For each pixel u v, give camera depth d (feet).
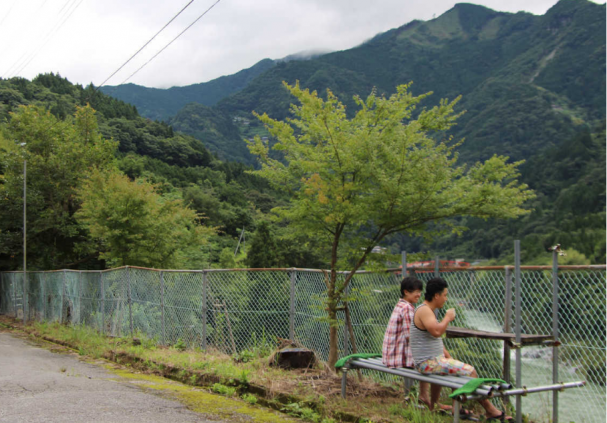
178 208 68.39
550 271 16.47
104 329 40.57
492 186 18.42
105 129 386.52
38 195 76.54
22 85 408.87
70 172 78.18
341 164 21.35
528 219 380.58
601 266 14.97
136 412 17.26
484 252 368.89
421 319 16.37
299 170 23.75
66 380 23.30
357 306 23.85
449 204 20.56
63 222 76.69
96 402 18.61
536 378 16.97
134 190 61.98
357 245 22.07
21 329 53.78
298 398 18.45
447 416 16.53
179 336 32.48
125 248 62.95
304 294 27.81
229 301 30.14
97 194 62.80
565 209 367.25
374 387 19.92
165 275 34.06
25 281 57.57
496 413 15.51
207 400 19.61
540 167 499.51
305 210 22.66
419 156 20.45
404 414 16.39
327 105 21.52
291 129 23.56
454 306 19.34
